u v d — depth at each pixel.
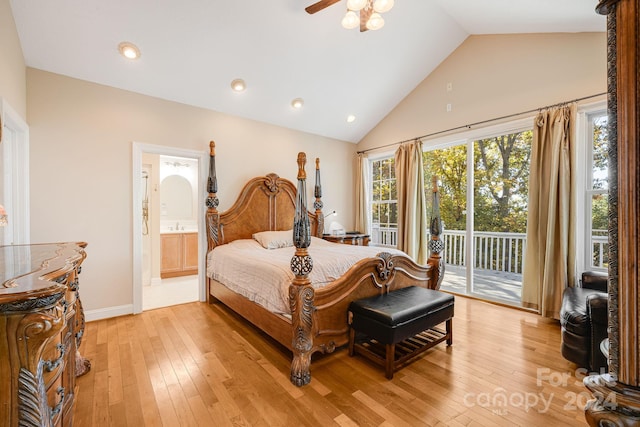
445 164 6.11
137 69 3.12
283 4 2.80
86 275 3.10
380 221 5.65
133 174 3.35
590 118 3.01
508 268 4.82
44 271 1.04
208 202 3.81
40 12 2.42
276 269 2.42
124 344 2.59
